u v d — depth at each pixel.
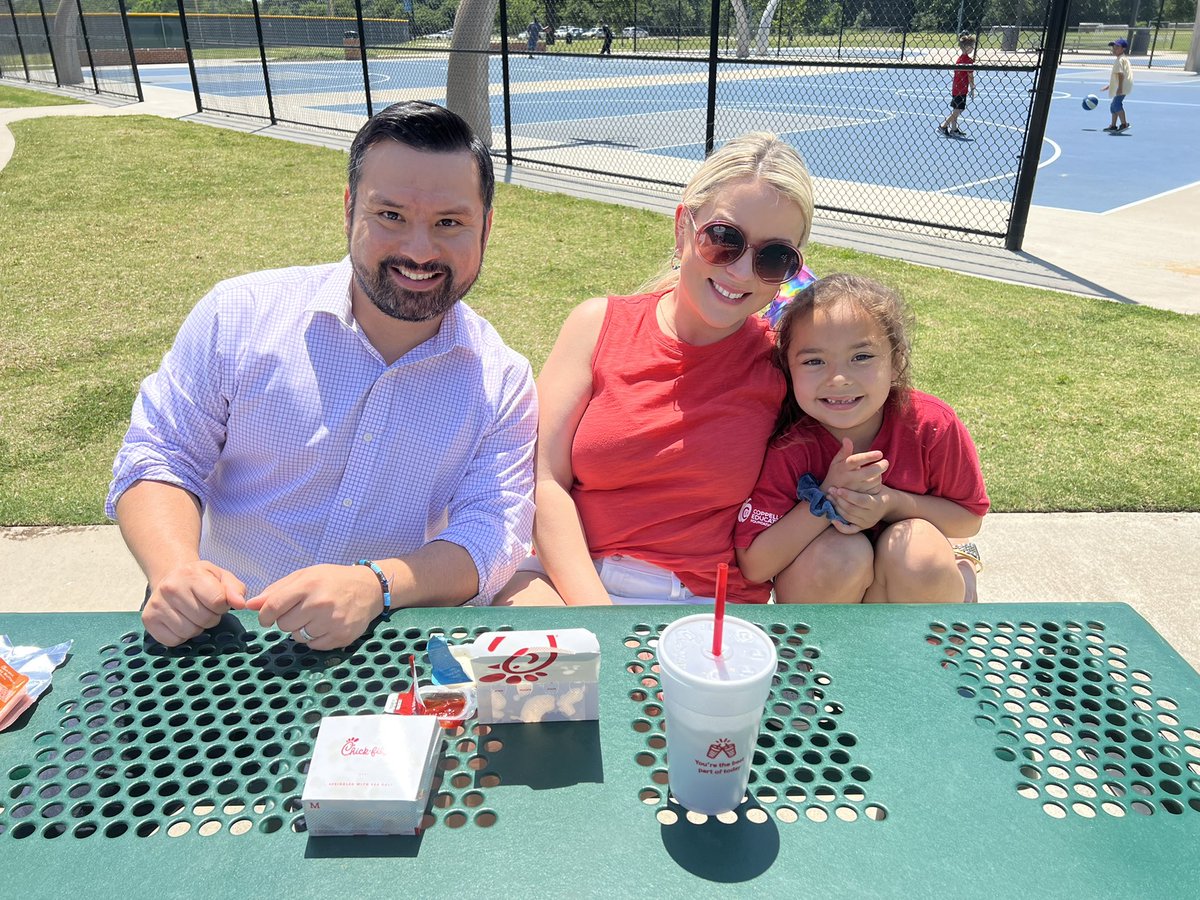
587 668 1.18
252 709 1.24
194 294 6.45
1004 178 11.95
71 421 4.44
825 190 10.84
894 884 0.97
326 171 11.07
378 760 1.06
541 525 2.10
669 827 1.04
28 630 1.41
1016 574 3.32
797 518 1.99
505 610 1.48
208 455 1.95
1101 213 9.77
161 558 1.65
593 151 12.77
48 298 6.34
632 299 2.22
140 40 32.62
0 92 20.66
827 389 1.92
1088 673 1.32
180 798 1.08
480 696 1.19
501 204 9.34
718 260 1.94
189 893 0.96
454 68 12.37
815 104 20.20
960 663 1.34
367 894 0.95
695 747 1.01
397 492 1.93
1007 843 1.03
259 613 1.39
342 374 1.88
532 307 6.13
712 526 2.11
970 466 2.05
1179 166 13.26
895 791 1.10
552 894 0.95
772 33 12.23
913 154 13.96
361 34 13.22
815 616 1.45
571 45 14.54
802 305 1.96
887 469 1.95
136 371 5.05
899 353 1.97
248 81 20.08
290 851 1.01
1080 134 17.03
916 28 11.43
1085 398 4.83
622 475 2.10
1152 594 3.20
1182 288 6.84
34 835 1.04
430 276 1.77
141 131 14.02
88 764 1.14
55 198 9.51
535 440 2.14
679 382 2.09
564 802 1.08
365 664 1.34
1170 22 41.38
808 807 1.08
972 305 6.32
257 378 1.87
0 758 1.15
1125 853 1.02
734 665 1.00
